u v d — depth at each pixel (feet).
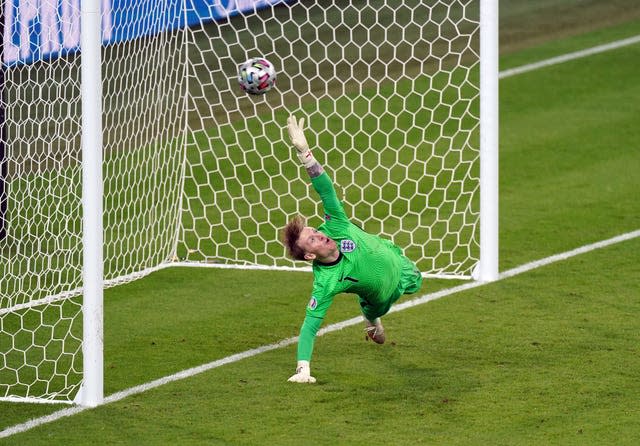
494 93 116.57
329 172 148.36
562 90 186.70
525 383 91.30
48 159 133.28
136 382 93.50
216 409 87.30
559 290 114.73
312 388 91.30
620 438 80.33
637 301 110.93
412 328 105.70
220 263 127.03
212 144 154.51
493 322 106.42
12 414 87.15
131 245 129.49
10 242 126.52
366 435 81.71
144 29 131.23
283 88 173.58
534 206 141.69
